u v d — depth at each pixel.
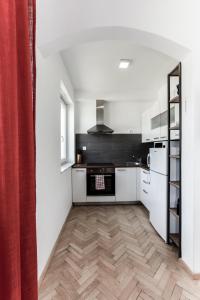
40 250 1.88
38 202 1.82
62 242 2.69
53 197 2.43
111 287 1.82
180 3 1.85
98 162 5.06
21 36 0.80
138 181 4.49
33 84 1.01
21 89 0.81
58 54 2.69
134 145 5.10
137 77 3.75
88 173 4.42
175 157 2.40
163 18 1.84
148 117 4.53
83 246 2.58
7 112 0.65
